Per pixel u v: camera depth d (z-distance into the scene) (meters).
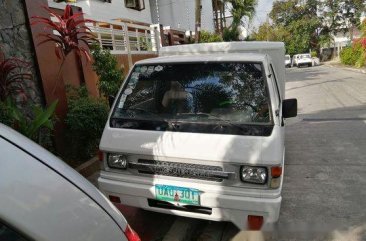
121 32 10.96
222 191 3.04
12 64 4.51
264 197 2.96
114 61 7.41
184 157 3.14
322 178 5.19
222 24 28.62
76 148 5.65
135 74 3.96
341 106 11.30
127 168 3.43
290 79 22.97
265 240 3.56
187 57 3.94
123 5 16.61
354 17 44.50
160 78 3.81
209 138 3.15
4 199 1.18
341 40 50.97
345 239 3.55
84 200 1.46
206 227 3.81
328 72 26.67
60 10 9.15
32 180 1.31
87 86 7.14
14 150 1.35
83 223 1.39
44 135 5.12
